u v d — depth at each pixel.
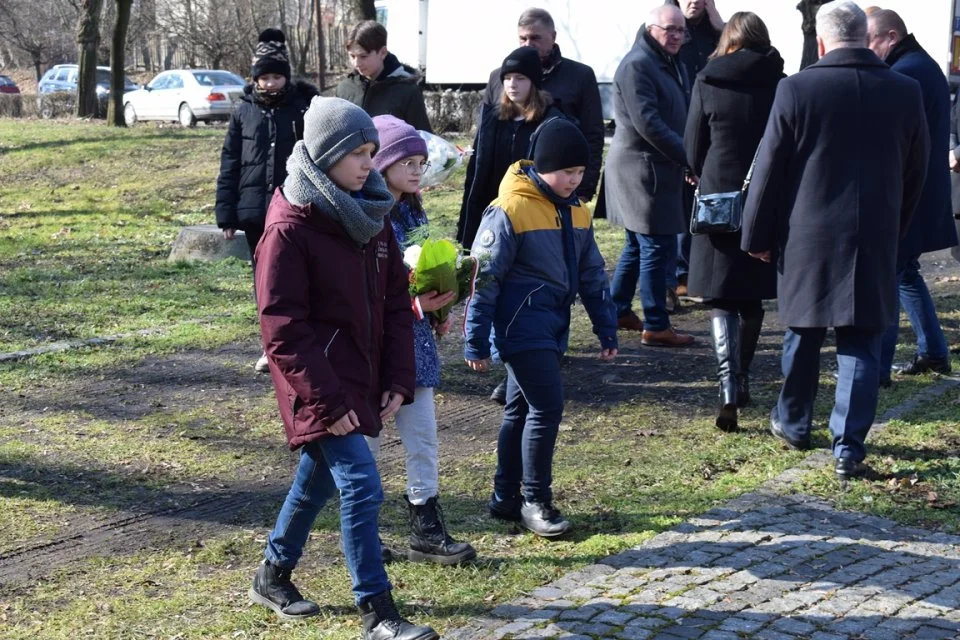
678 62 7.75
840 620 3.73
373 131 3.50
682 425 5.98
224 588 4.04
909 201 5.15
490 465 5.39
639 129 7.12
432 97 22.53
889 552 4.30
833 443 5.16
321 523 4.63
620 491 4.98
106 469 5.31
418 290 4.05
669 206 7.37
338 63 51.72
